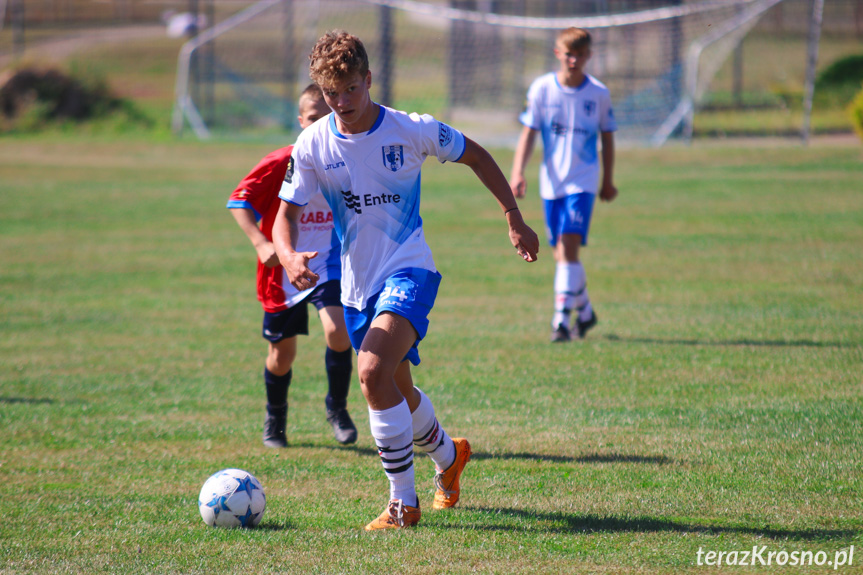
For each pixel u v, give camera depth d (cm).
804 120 8031
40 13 16888
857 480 1477
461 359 2472
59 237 4775
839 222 4628
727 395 2039
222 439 1852
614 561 1186
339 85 1231
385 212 1339
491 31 10875
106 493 1523
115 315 3172
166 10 17900
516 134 9212
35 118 10031
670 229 4662
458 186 6644
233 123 10306
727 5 8738
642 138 8606
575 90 2672
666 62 9488
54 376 2392
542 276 3759
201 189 6519
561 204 2706
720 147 7944
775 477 1503
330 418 1853
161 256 4284
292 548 1259
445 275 3791
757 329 2691
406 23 15250
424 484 1570
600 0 10119
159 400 2159
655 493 1447
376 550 1244
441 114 10531
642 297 3228
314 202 1734
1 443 1817
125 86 12081
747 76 10888
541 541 1262
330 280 1773
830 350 2411
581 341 2647
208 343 2777
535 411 1969
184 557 1233
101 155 8375
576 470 1579
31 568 1203
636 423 1853
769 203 5303
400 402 1315
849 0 13600
